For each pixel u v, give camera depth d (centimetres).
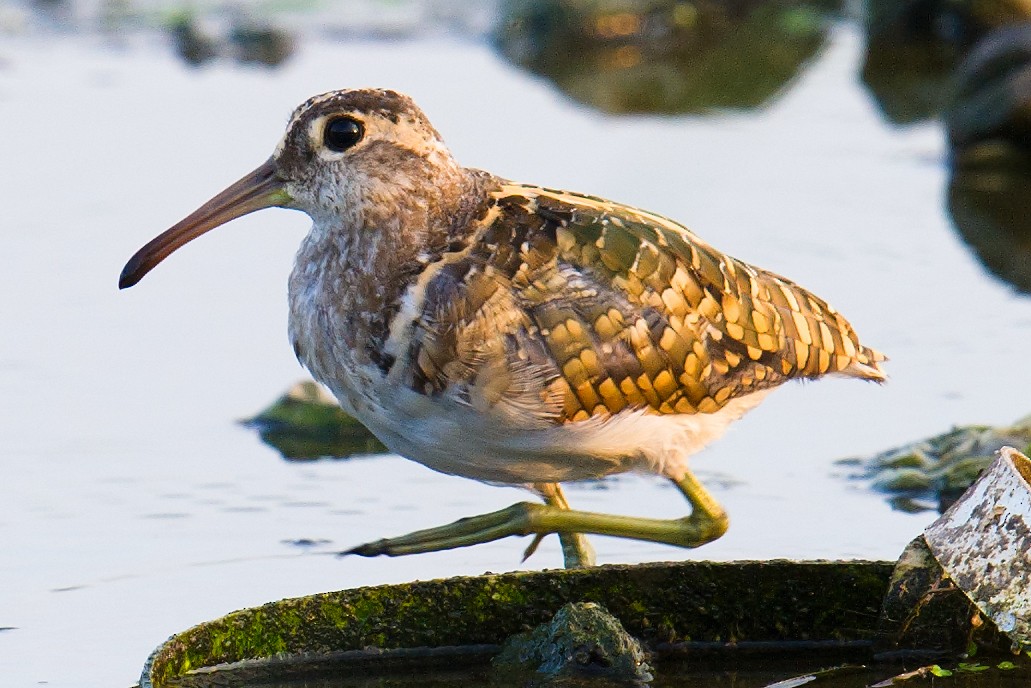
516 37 2695
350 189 1003
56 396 1438
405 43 2686
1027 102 2070
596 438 1003
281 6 2870
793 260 1769
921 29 2670
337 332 1001
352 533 1193
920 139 2234
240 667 977
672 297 1005
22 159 2023
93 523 1202
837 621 1032
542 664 997
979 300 1673
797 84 2514
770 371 1043
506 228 998
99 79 2408
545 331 977
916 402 1437
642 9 2712
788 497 1256
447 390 974
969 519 988
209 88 2364
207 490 1268
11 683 956
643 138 2173
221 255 1788
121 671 975
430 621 1016
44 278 1686
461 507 1245
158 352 1538
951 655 1010
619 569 1028
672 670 1004
